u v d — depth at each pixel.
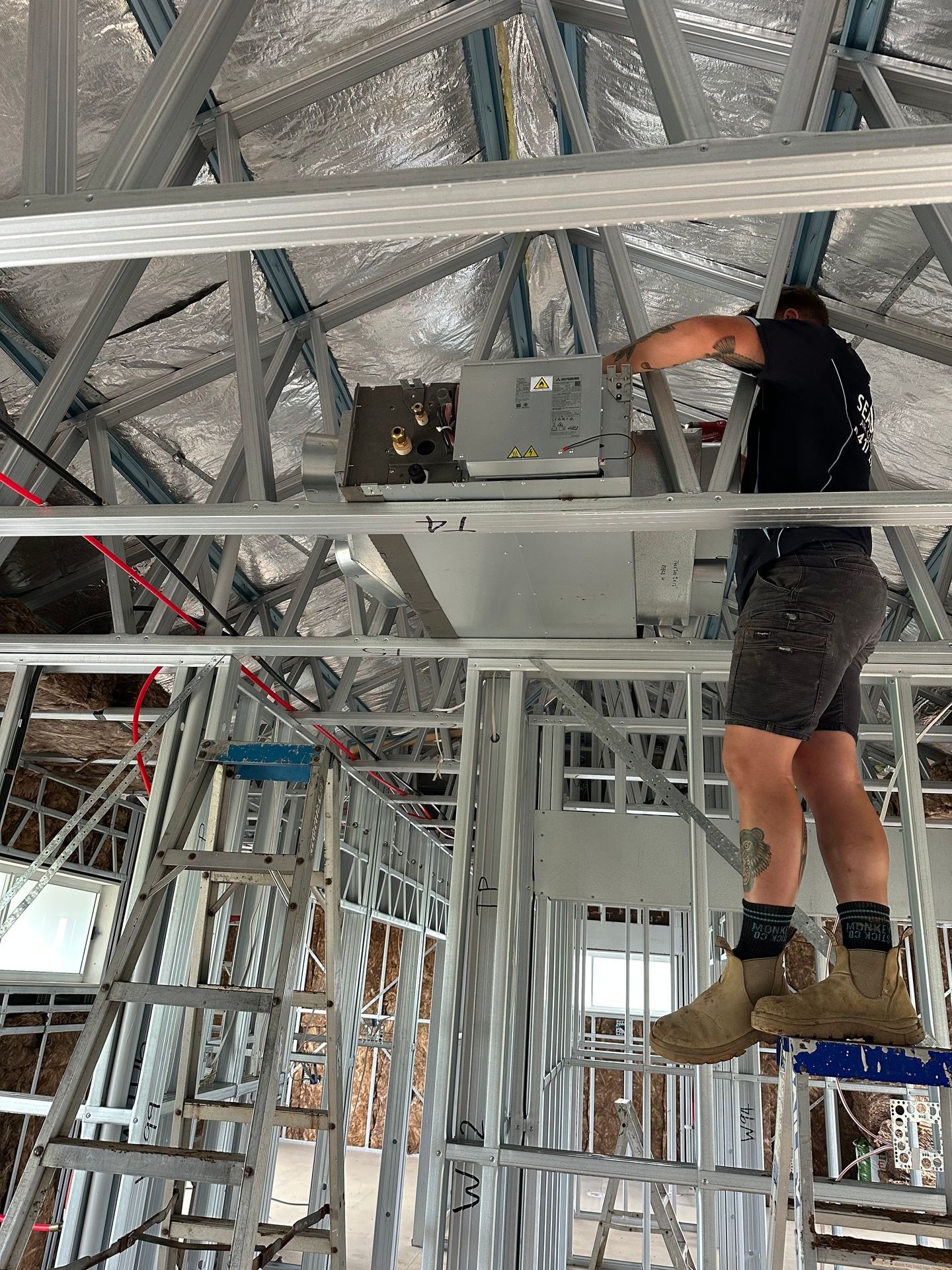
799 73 1.24
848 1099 8.62
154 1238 2.18
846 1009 1.23
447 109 2.84
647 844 4.23
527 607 2.79
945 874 4.19
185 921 3.32
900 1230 1.26
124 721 4.59
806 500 1.64
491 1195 2.63
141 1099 3.07
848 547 1.39
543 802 4.81
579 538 2.17
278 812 4.03
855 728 1.47
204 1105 2.45
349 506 2.10
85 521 2.28
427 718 4.66
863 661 1.49
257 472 2.34
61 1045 6.93
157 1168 1.75
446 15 2.48
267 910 5.10
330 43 2.44
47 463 2.59
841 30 2.18
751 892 1.28
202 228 1.33
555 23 2.27
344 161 2.85
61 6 1.42
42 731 5.77
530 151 3.17
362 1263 7.05
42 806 6.74
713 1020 1.28
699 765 3.04
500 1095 2.74
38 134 1.37
